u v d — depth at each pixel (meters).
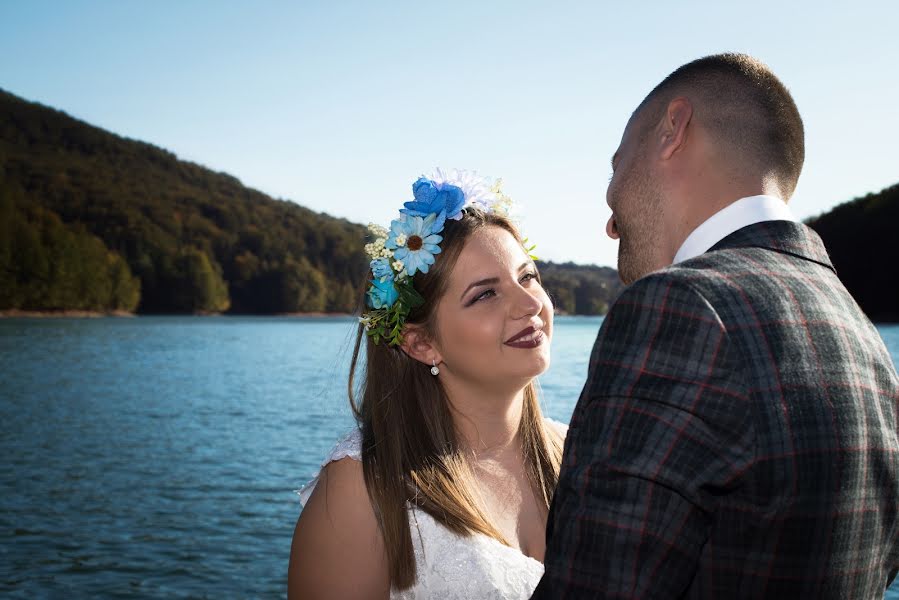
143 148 175.62
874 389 1.28
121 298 110.81
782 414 1.17
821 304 1.29
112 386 23.95
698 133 1.45
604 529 1.20
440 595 1.89
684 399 1.19
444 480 1.99
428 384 2.15
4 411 18.11
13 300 99.19
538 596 1.30
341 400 19.45
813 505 1.16
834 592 1.20
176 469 11.38
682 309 1.23
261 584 6.66
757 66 1.48
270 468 11.46
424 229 2.04
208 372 29.28
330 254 149.00
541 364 2.05
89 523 8.45
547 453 2.28
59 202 125.94
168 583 6.68
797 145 1.46
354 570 1.92
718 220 1.41
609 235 1.71
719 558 1.19
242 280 133.12
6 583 6.64
